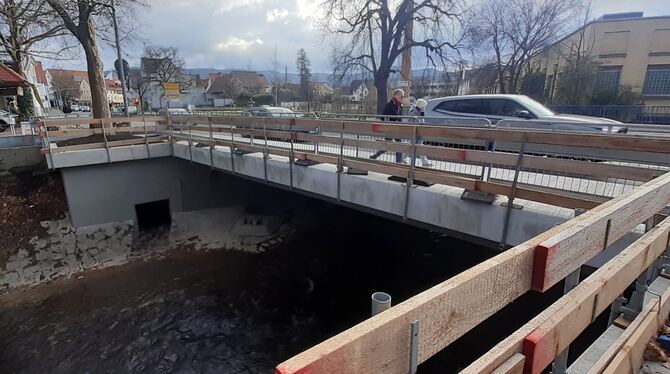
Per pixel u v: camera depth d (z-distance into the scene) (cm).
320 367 73
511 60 2453
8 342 764
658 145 280
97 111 1493
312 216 1337
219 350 734
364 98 2730
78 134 1067
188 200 1250
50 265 1027
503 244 409
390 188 520
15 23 1900
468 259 961
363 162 545
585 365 186
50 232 1072
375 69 1872
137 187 1168
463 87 2769
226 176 1308
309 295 920
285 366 69
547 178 520
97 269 1052
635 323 214
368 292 919
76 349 739
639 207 190
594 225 147
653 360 213
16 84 1983
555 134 341
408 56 1672
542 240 126
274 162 730
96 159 1080
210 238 1221
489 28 2370
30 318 842
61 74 6256
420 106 745
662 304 239
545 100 2531
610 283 165
